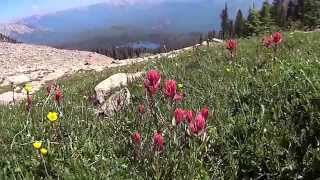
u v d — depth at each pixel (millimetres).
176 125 556
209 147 591
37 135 654
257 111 693
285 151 556
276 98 704
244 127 619
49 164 555
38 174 547
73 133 638
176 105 715
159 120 615
